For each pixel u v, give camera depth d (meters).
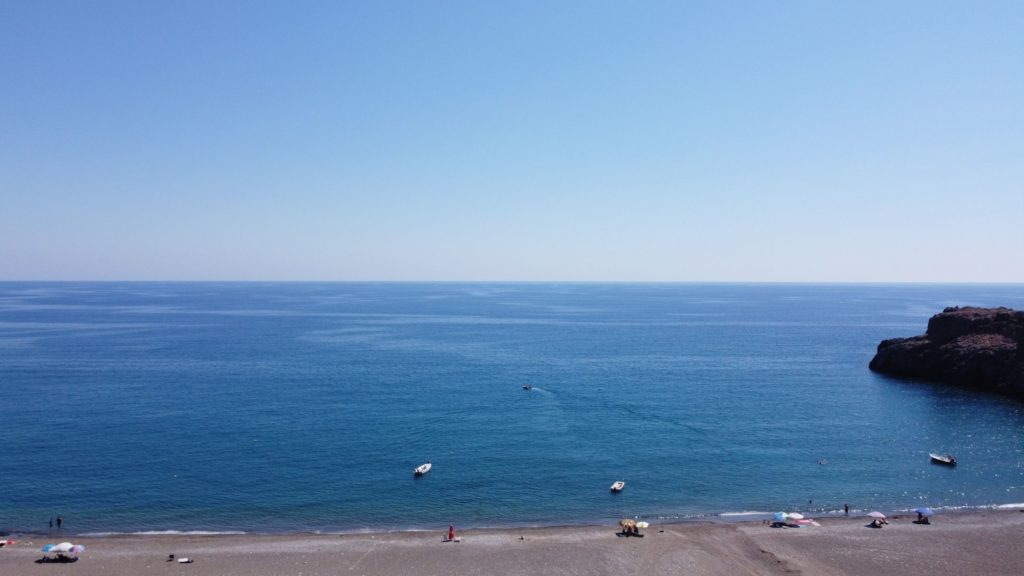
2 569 40.91
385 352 152.00
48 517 51.84
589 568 42.03
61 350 150.62
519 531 49.22
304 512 53.31
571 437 75.69
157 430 77.62
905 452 70.00
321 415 86.06
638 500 56.31
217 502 55.28
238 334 192.50
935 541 46.56
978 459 67.69
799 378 118.00
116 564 42.00
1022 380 97.19
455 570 41.53
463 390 104.44
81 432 76.56
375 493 57.56
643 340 183.25
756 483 60.53
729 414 87.94
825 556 44.06
